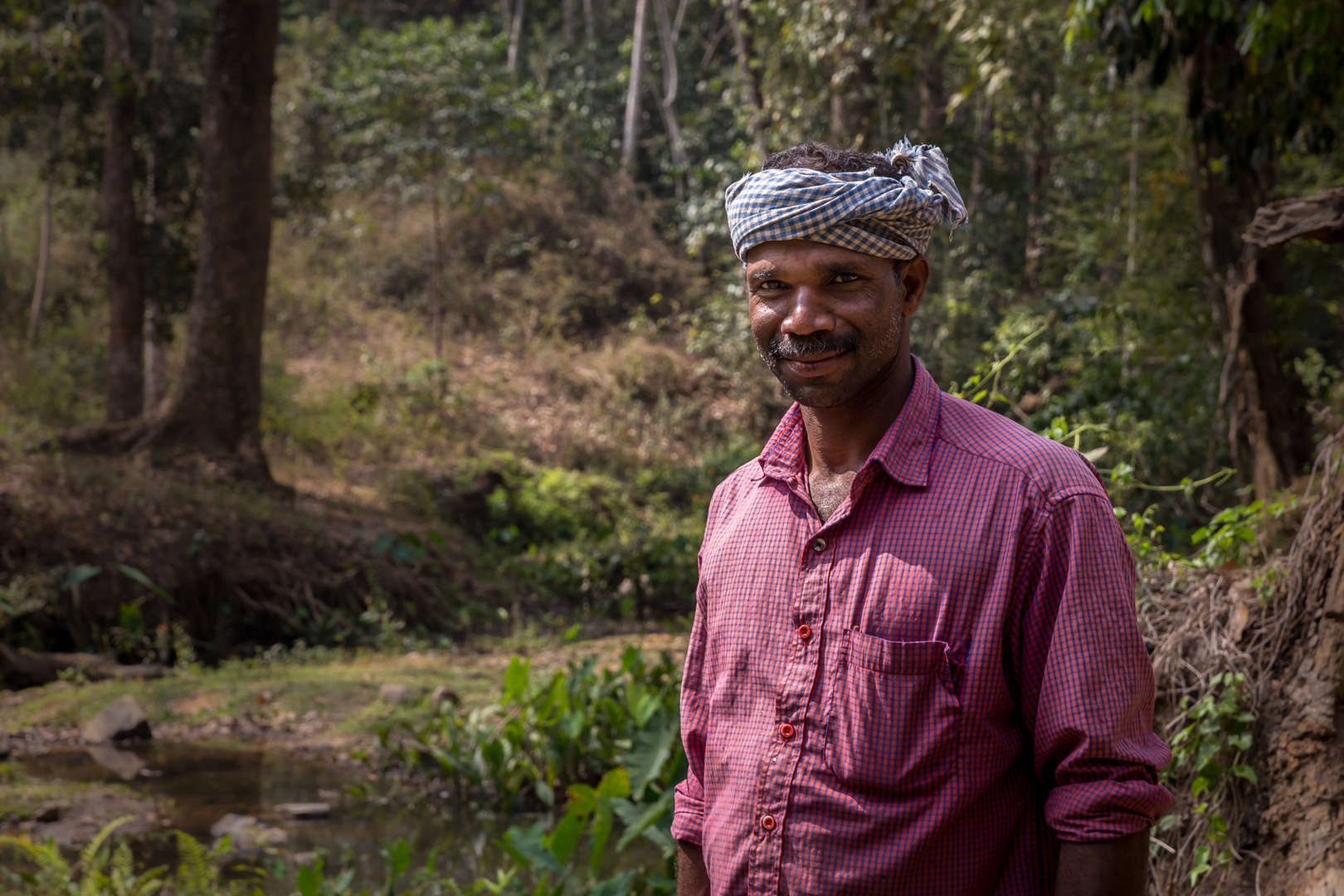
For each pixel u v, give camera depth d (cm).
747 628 152
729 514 167
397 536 1292
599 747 665
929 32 1209
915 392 152
